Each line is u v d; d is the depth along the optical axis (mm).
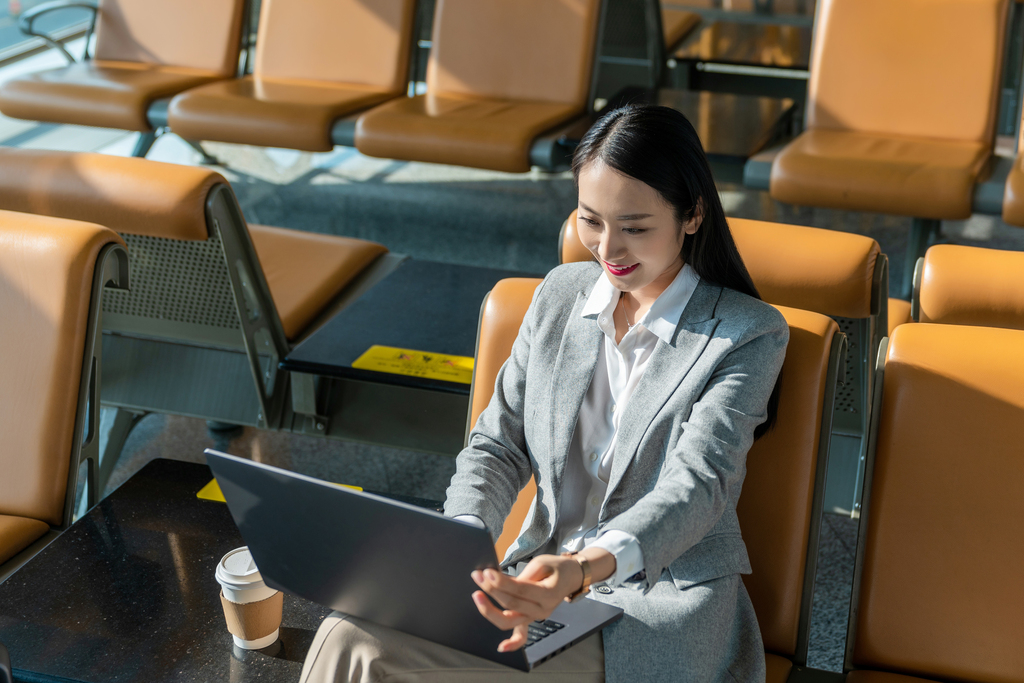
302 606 1544
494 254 3959
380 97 4164
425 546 1154
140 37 4496
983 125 3535
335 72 4312
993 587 1360
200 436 2838
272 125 3824
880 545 1408
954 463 1371
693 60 5199
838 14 3697
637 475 1411
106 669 1388
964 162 3312
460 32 4148
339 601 1310
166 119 3992
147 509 1753
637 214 1337
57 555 1625
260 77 4387
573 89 4039
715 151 3648
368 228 4176
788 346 1446
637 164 1312
